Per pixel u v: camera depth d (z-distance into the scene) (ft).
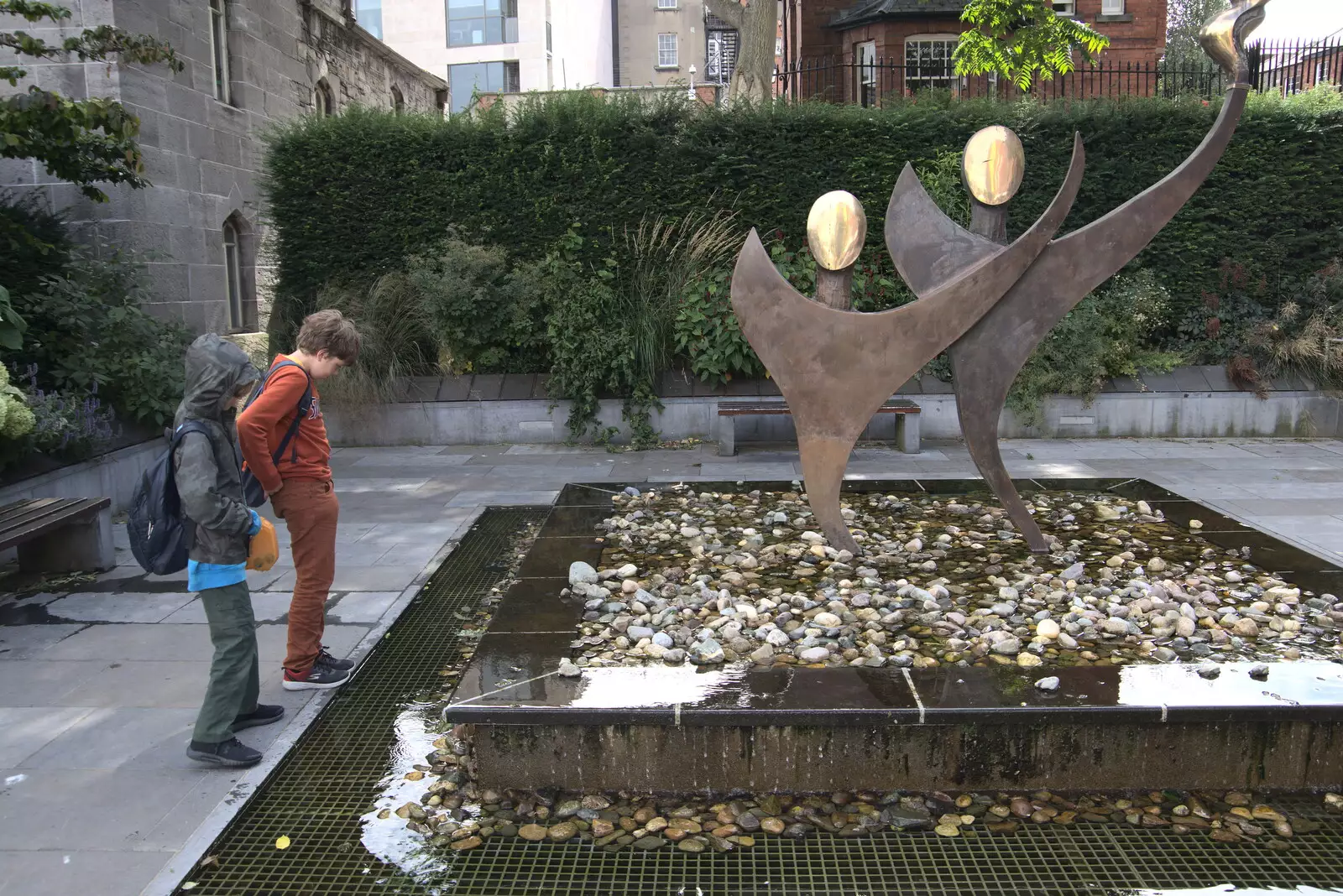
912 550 15.93
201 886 8.40
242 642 10.30
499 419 31.07
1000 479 15.51
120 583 17.03
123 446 22.63
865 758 9.85
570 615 13.00
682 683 10.47
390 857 8.89
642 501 20.03
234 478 10.21
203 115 33.01
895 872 8.63
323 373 11.66
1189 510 18.40
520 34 117.91
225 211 34.65
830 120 31.45
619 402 30.63
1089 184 31.89
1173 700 9.73
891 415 30.32
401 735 11.29
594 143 31.42
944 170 30.76
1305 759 9.78
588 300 30.22
